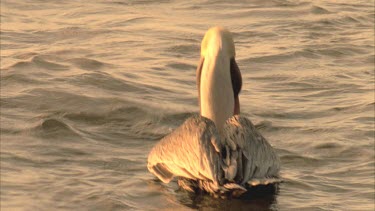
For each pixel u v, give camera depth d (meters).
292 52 19.80
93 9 23.83
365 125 14.92
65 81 16.52
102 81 16.61
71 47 19.61
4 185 12.03
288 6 24.36
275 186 12.30
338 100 16.50
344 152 13.69
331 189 12.34
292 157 13.49
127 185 12.20
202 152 11.46
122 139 14.10
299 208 11.62
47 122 14.23
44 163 12.88
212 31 12.41
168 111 15.25
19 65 17.33
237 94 12.71
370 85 17.55
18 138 13.74
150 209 11.48
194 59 19.22
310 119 15.34
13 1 24.27
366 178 12.72
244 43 20.83
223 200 11.75
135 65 18.36
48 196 11.75
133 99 15.65
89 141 13.88
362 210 11.62
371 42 21.02
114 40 20.58
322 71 18.53
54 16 22.98
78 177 12.42
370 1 25.52
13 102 15.23
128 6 24.30
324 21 22.98
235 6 24.39
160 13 23.64
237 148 11.59
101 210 11.43
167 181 11.88
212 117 12.34
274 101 16.34
